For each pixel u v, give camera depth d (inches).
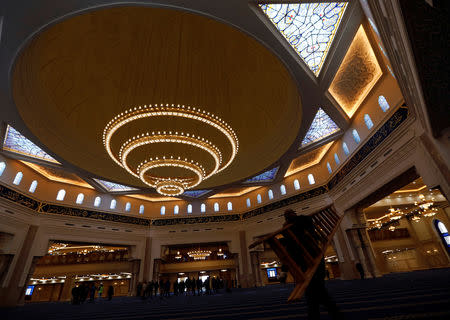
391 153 329.1
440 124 199.8
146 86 428.8
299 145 440.8
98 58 377.7
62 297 719.7
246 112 472.4
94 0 221.1
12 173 473.1
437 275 293.6
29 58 299.4
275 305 161.5
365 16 244.1
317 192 532.7
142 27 343.9
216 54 389.1
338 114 386.6
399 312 84.7
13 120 347.9
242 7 231.1
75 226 553.6
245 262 619.8
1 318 197.9
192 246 753.6
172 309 209.3
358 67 325.7
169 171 569.6
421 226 656.4
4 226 445.1
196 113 329.1
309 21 251.1
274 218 597.9
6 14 225.0
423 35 109.9
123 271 752.3
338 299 150.6
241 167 533.3
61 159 428.1
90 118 442.3
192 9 234.2
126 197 663.1
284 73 350.0
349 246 455.5
